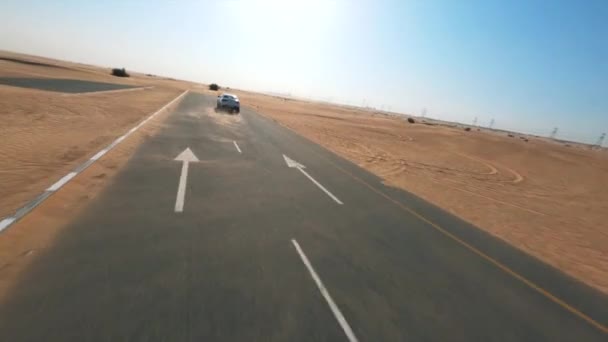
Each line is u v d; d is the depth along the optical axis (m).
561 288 6.25
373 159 18.89
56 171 7.62
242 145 15.84
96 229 5.48
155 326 3.52
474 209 11.32
